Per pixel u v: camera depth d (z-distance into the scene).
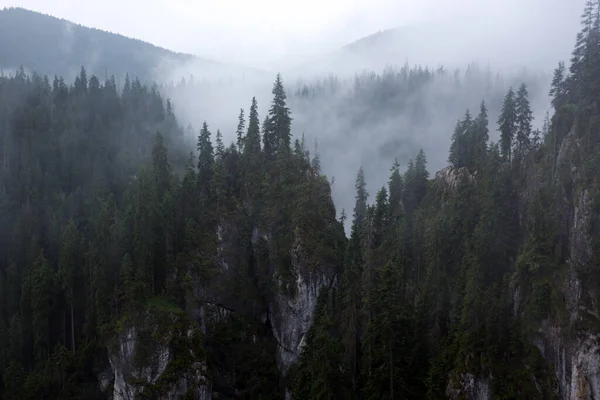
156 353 75.81
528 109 85.94
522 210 70.38
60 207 114.75
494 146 87.75
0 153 129.00
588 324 52.31
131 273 80.00
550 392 54.09
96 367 84.19
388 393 56.72
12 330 89.12
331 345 58.00
